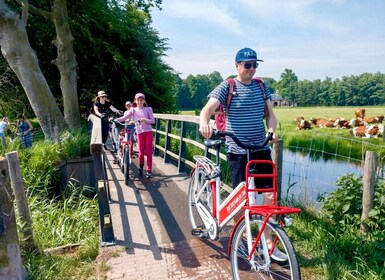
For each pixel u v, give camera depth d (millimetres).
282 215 2777
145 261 3486
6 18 10156
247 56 3008
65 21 13719
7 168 3152
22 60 10633
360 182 4277
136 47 24203
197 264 3404
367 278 2947
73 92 14562
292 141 16172
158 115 9250
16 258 3188
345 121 25469
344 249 3500
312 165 9188
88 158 8281
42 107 11055
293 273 2326
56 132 8984
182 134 7168
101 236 4008
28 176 6969
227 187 4492
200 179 4008
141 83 24391
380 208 3688
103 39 22422
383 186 3836
